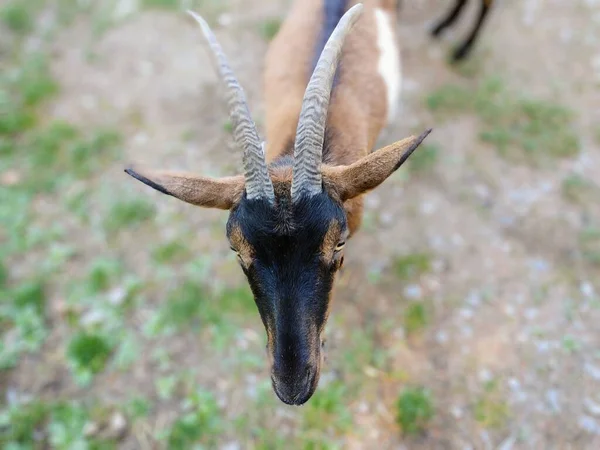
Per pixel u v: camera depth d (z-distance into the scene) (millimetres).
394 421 859
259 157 545
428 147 1184
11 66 1427
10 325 986
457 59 1325
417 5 1436
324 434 848
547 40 1385
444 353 924
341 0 834
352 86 780
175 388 911
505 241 1057
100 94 1359
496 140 1199
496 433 838
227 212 1120
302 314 549
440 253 1043
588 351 912
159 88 1356
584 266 1016
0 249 1089
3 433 868
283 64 834
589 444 820
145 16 1522
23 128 1293
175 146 1237
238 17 1465
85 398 907
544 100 1265
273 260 551
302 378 551
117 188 1177
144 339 964
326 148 687
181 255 1068
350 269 1021
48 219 1135
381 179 573
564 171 1153
